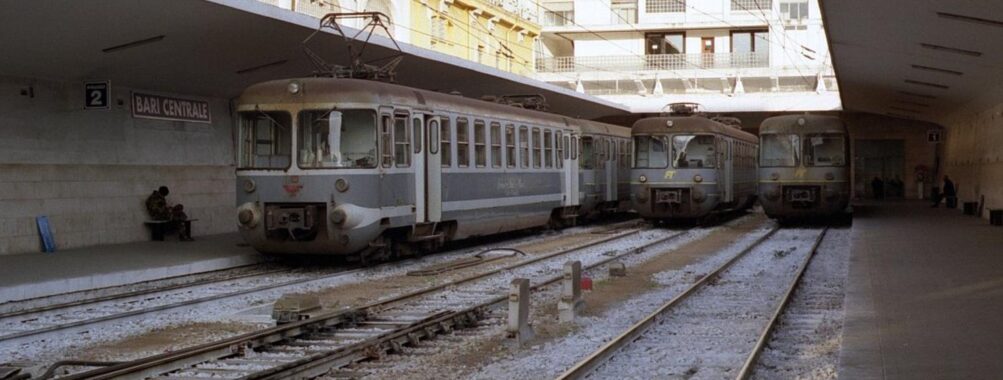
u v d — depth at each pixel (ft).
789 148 100.63
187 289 51.72
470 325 40.45
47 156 65.36
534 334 38.24
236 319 42.42
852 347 32.22
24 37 55.72
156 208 73.87
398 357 34.12
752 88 199.62
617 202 113.39
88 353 35.06
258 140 59.93
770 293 50.65
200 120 80.59
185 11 56.44
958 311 39.93
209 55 66.90
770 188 101.09
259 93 59.98
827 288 52.47
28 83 63.98
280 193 58.90
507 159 78.43
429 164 65.82
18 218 63.21
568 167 92.68
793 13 205.16
